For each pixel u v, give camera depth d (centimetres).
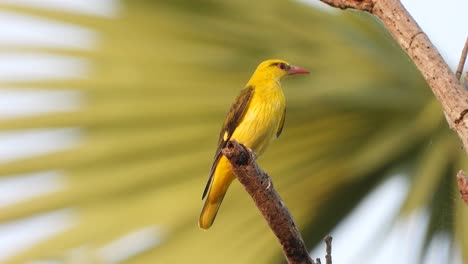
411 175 912
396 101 878
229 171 871
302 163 935
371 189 932
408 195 913
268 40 933
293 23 927
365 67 891
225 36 936
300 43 923
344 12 920
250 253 983
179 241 972
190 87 941
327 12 927
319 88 906
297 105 912
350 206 945
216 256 981
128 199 959
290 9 927
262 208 537
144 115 936
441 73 488
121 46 946
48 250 960
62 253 960
